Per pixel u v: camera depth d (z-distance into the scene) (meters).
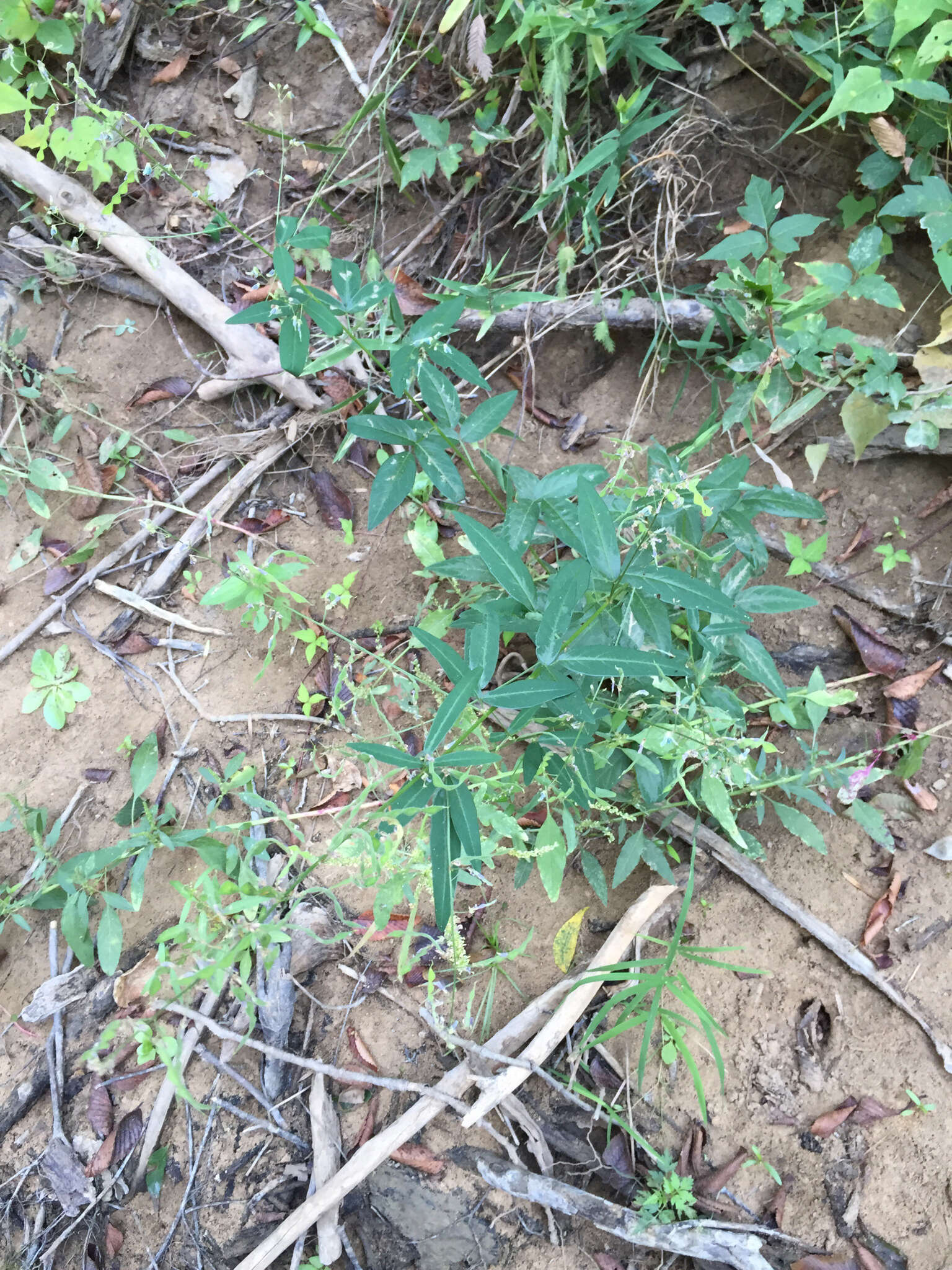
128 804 0.74
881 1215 0.66
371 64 0.90
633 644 0.61
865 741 0.77
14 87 0.91
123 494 0.88
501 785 0.65
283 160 0.90
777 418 0.78
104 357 0.91
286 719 0.81
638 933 0.71
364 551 0.86
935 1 0.69
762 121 0.84
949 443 0.77
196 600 0.85
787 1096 0.69
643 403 0.87
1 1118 0.71
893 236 0.82
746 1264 0.65
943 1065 0.69
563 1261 0.67
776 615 0.81
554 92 0.79
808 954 0.73
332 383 0.87
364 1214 0.69
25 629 0.84
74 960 0.75
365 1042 0.72
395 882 0.62
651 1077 0.70
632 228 0.86
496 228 0.91
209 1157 0.70
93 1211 0.69
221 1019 0.72
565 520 0.63
